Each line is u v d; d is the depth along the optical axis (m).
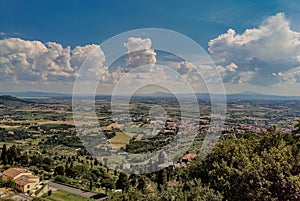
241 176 14.39
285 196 13.57
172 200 12.13
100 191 52.94
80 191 54.44
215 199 12.20
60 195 53.28
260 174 14.04
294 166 14.59
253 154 17.42
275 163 14.12
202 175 20.08
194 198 12.12
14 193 56.56
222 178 15.02
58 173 65.50
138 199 12.75
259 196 13.41
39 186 59.62
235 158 17.19
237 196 14.16
